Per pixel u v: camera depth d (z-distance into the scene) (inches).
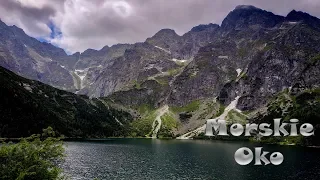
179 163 5600.4
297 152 7677.2
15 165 1630.2
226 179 4084.6
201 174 4451.3
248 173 4517.7
